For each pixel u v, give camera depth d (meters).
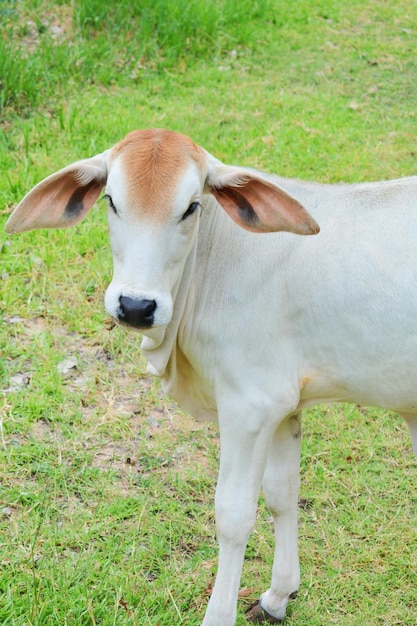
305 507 4.70
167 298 3.25
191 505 4.59
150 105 8.60
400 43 10.69
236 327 3.54
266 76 9.62
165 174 3.25
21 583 4.00
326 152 7.98
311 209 3.63
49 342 5.55
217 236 3.63
